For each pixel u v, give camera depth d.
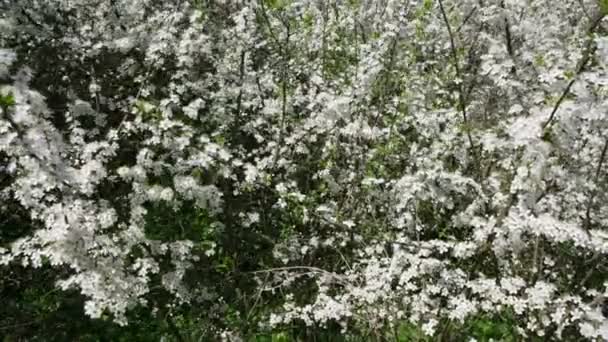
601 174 5.36
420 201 6.28
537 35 6.59
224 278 6.08
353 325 5.78
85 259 4.48
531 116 4.81
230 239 6.29
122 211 5.71
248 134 6.90
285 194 6.00
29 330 5.77
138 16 6.84
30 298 6.00
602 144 5.09
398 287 5.09
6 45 6.34
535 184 4.76
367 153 6.36
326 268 6.25
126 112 5.91
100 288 4.36
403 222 5.67
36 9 6.59
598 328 4.65
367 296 4.97
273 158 6.34
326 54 7.86
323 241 6.16
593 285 5.51
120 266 4.68
